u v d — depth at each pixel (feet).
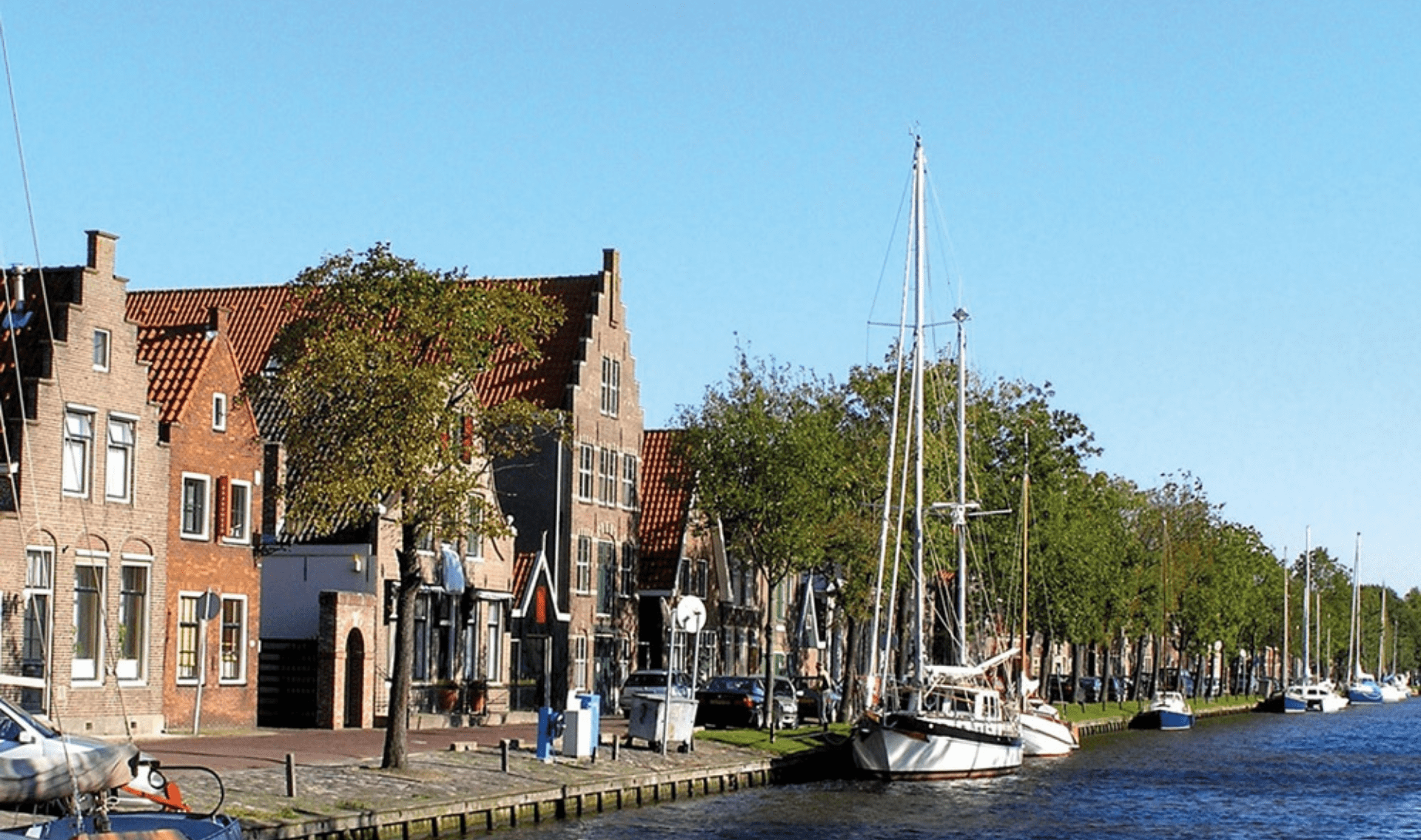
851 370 271.28
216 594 169.89
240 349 251.80
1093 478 344.49
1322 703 499.10
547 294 260.62
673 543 275.80
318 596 198.08
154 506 171.63
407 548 142.31
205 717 178.91
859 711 259.19
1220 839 156.25
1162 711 349.82
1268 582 543.80
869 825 153.48
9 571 154.71
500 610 228.02
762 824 150.61
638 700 184.55
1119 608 345.92
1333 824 169.99
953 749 200.13
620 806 156.56
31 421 158.10
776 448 228.84
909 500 245.65
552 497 246.68
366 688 196.24
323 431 139.54
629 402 268.00
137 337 170.60
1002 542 287.28
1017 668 293.64
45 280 166.20
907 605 246.88
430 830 127.75
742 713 228.84
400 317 139.54
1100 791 195.42
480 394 250.98
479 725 213.25
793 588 336.90
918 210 213.66
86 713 162.30
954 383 271.08
